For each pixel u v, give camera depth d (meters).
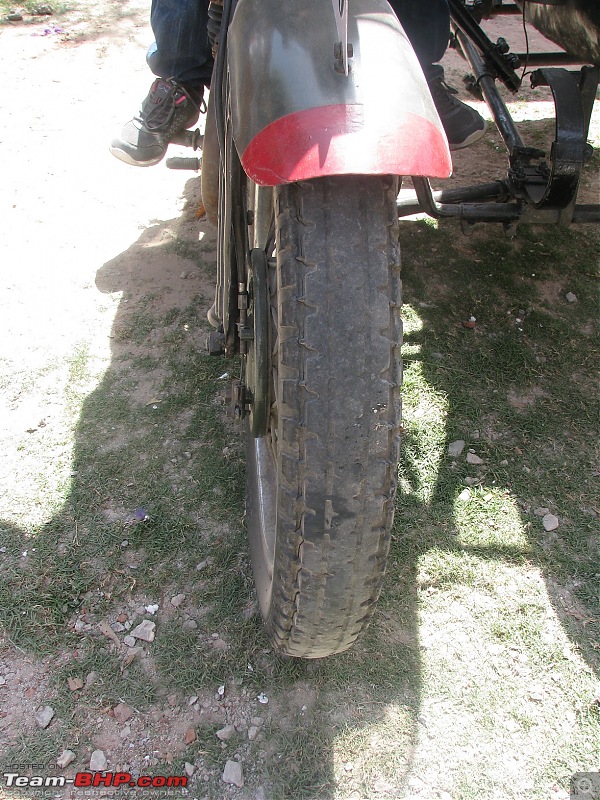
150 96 3.19
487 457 2.56
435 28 2.64
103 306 3.20
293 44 1.31
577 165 2.52
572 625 2.05
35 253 3.49
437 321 3.13
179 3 2.83
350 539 1.37
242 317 1.66
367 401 1.28
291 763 1.76
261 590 1.94
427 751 1.79
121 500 2.39
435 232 3.66
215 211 2.70
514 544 2.27
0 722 1.84
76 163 4.20
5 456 2.53
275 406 1.61
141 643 2.02
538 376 2.89
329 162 1.19
